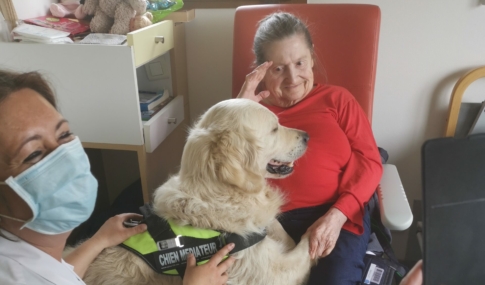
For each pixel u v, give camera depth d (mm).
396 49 1877
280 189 1410
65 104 1620
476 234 702
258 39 1490
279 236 1288
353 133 1475
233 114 1157
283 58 1426
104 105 1611
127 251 1072
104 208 2322
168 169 2074
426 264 694
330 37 1652
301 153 1331
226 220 1097
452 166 682
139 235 1083
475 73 1740
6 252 676
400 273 1289
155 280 1063
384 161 1730
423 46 1846
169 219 1085
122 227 1097
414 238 1979
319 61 1671
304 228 1385
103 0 1724
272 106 1568
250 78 1437
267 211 1210
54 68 1561
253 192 1116
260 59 1508
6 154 640
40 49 1538
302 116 1484
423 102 1947
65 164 696
